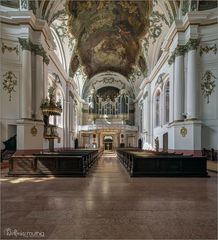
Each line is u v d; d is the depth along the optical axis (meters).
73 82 27.22
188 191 6.82
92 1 19.70
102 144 38.34
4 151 13.85
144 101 29.53
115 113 39.09
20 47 14.47
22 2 14.34
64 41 23.12
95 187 7.40
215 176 9.90
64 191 6.78
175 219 4.39
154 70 23.61
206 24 14.71
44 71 15.68
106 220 4.33
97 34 25.73
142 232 3.78
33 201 5.64
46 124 15.38
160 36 22.19
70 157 9.76
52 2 16.33
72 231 3.82
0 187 7.39
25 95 14.31
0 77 14.21
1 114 14.20
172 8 16.52
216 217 4.50
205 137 14.65
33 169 9.73
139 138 34.25
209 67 14.77
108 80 38.38
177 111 15.58
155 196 6.17
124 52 29.31
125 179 9.09
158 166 9.83
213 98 14.66
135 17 21.84
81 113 37.78
